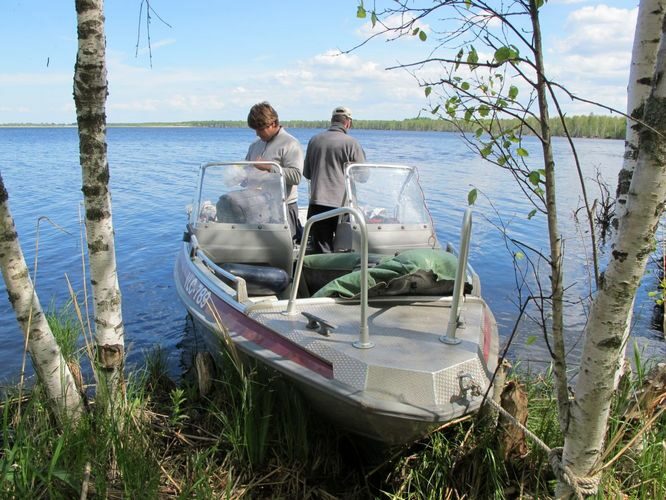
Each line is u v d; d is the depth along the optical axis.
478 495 3.13
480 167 24.14
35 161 29.19
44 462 2.88
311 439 3.48
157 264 9.27
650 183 1.89
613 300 2.08
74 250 9.81
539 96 2.11
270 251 4.96
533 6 2.01
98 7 2.93
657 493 2.80
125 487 2.80
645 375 3.83
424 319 3.63
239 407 3.61
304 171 5.79
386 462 3.29
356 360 3.02
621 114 1.93
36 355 3.04
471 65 2.17
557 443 3.28
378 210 5.13
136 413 3.52
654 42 2.96
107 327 3.30
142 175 22.88
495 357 3.49
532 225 12.38
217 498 2.94
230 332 3.67
